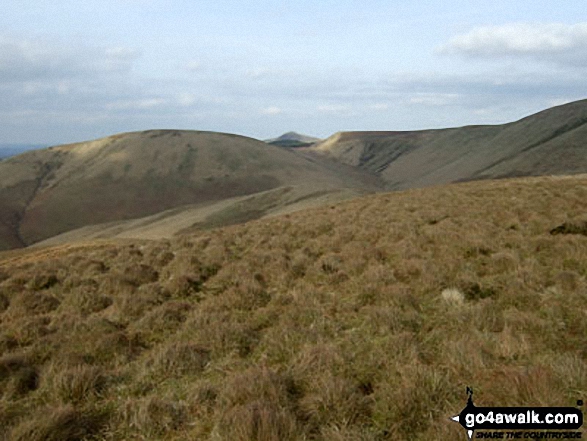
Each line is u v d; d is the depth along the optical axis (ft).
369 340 19.07
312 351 17.30
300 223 58.85
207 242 52.34
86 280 34.76
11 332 23.41
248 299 26.63
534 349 16.48
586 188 60.80
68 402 15.33
